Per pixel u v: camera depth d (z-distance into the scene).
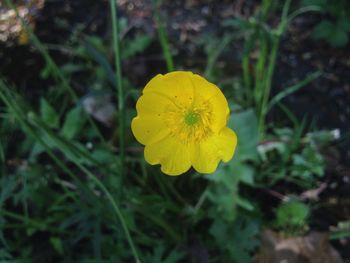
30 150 0.13
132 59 0.15
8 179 0.11
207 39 0.15
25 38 0.15
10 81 0.15
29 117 0.11
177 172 0.09
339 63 0.15
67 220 0.10
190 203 0.12
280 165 0.13
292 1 0.16
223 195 0.11
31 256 0.12
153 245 0.11
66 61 0.15
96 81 0.14
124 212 0.11
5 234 0.12
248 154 0.11
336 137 0.13
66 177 0.13
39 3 0.16
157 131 0.09
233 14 0.16
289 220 0.12
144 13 0.16
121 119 0.10
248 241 0.11
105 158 0.12
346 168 0.13
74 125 0.12
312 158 0.12
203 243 0.12
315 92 0.14
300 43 0.15
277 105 0.14
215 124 0.08
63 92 0.14
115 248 0.11
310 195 0.12
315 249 0.11
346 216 0.12
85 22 0.16
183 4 0.16
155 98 0.08
